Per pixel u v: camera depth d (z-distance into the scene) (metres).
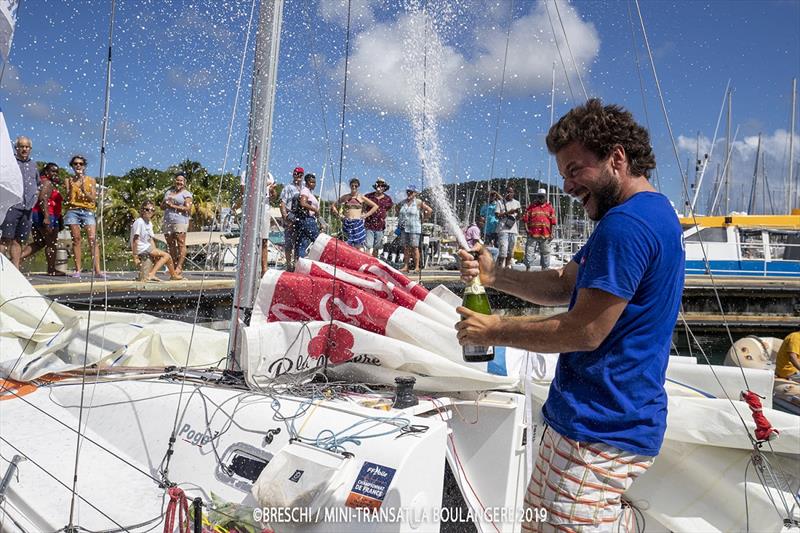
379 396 2.38
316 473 1.82
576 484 1.72
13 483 2.11
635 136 1.71
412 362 2.41
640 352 1.67
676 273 1.68
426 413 2.30
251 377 2.38
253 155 2.57
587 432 1.70
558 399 1.78
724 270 14.25
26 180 7.08
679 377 2.67
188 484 2.12
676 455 2.34
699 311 13.06
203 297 8.88
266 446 2.06
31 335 3.07
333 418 2.06
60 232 9.30
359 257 2.74
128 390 2.58
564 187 1.82
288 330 2.42
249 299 2.59
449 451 2.31
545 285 2.08
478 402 2.36
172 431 2.28
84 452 2.31
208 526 1.90
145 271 8.88
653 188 1.75
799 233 14.39
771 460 2.26
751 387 2.50
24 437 2.39
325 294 2.52
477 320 1.79
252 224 2.59
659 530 2.33
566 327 1.65
